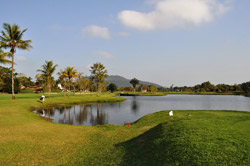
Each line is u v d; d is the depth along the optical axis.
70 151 12.88
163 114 30.23
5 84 89.75
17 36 43.69
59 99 60.72
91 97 78.31
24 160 11.10
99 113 40.81
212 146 9.80
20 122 22.08
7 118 23.73
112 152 12.38
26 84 135.62
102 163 10.43
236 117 18.56
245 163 7.95
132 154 11.27
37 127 19.97
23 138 15.36
